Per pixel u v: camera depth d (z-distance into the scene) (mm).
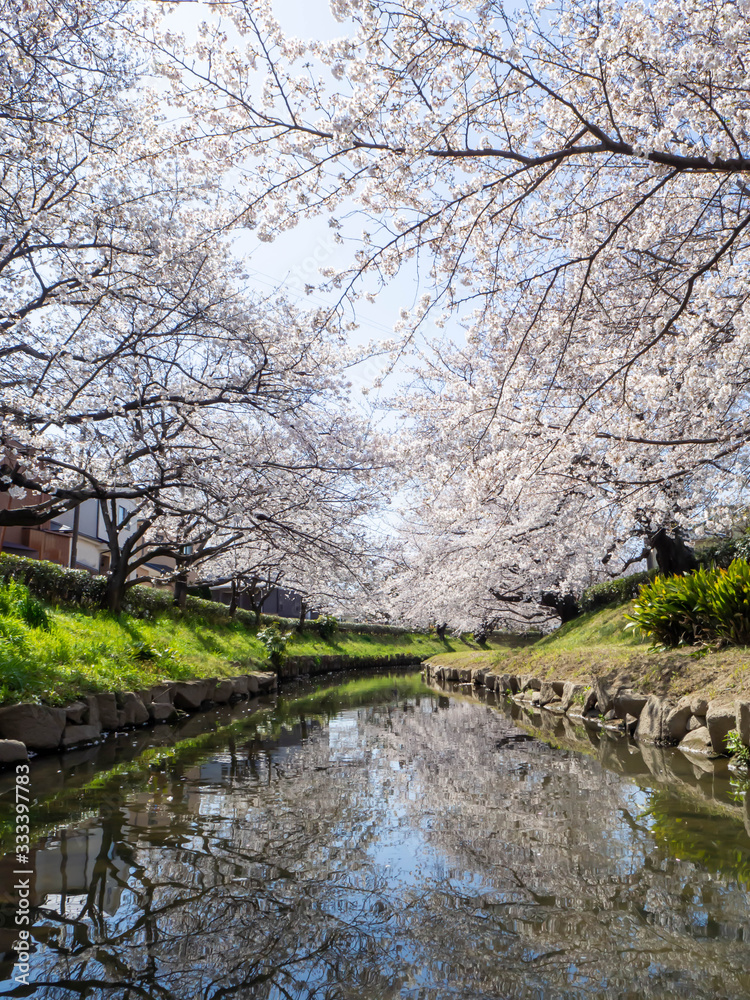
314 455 9688
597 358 7133
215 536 13570
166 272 7648
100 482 8047
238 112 4949
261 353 9000
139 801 4664
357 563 11055
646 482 7113
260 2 4543
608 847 3578
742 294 6012
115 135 6891
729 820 4027
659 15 4648
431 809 4418
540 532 12500
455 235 5441
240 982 2311
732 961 2371
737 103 5012
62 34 6348
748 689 6207
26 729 6168
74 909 2871
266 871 3293
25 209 6551
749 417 6133
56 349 7645
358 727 8883
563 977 2297
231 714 10508
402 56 4605
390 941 2574
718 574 8250
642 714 7641
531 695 12055
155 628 13180
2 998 2201
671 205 6734
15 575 10508
